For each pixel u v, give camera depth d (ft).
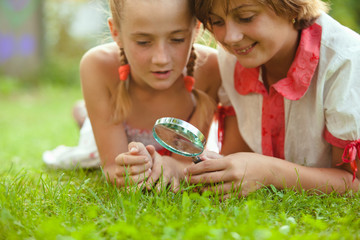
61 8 46.14
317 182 7.90
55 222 5.82
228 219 6.20
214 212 6.44
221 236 5.32
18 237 5.66
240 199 7.37
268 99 8.71
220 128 10.06
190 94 9.69
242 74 8.90
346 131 7.78
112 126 9.18
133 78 9.32
